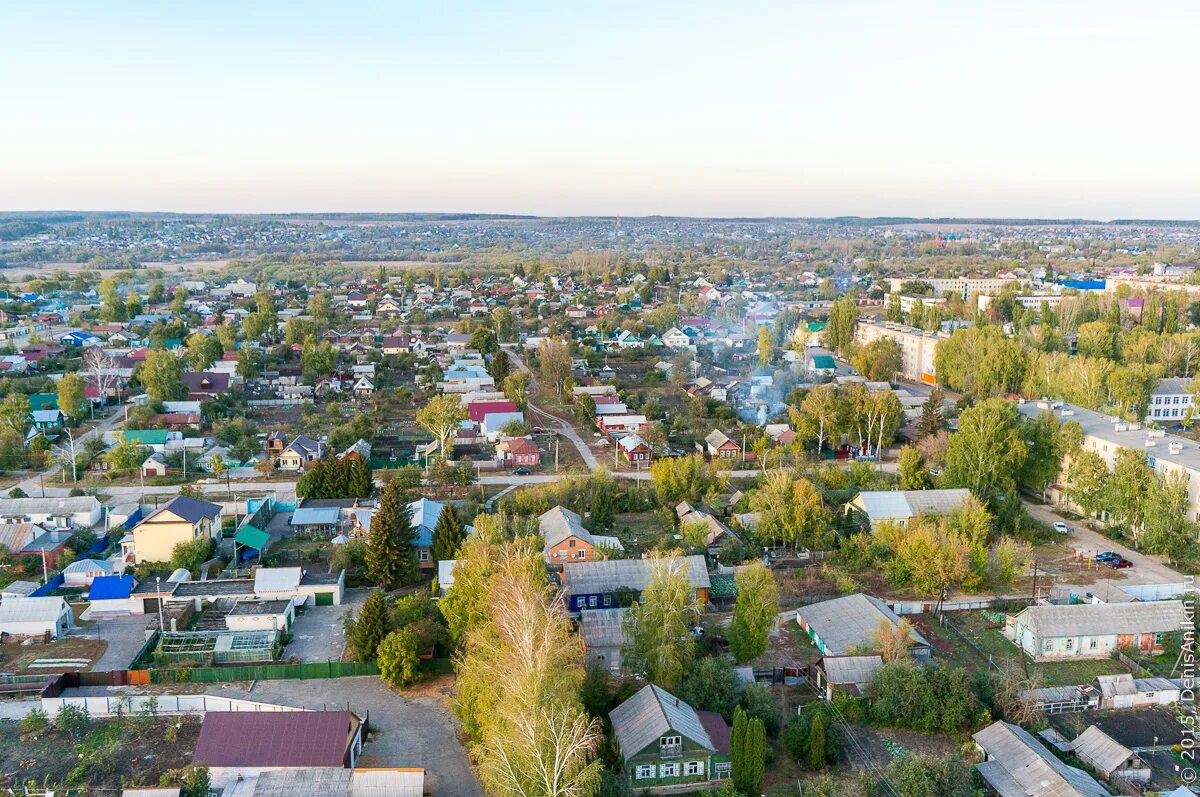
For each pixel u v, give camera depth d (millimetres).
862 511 110938
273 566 102750
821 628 83062
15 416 151500
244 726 63625
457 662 69250
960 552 92938
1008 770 60906
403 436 162250
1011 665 75000
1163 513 102375
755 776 60219
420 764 65625
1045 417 124250
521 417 161000
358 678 78500
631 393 189875
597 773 55688
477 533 97250
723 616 90062
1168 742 66625
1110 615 83000
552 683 58375
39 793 61312
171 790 59344
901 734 68625
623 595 89000
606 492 119625
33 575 98688
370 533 98188
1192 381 166625
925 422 145875
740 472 138625
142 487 131625
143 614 90250
